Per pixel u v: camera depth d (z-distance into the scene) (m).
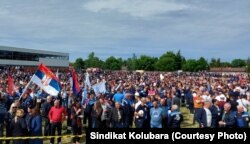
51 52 110.94
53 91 14.58
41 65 14.42
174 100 18.67
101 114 13.52
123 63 159.25
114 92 21.20
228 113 11.86
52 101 15.78
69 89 19.84
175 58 140.75
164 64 138.00
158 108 12.68
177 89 25.59
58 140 13.80
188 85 31.11
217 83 31.48
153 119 12.61
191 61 140.12
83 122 16.03
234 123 11.69
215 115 12.55
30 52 103.56
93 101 15.73
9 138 10.77
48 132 13.93
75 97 16.97
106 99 15.73
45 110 14.27
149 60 144.62
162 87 27.28
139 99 15.97
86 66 153.50
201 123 12.51
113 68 149.88
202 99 17.88
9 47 96.75
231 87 26.30
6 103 16.56
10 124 11.39
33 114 11.79
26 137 10.89
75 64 144.62
